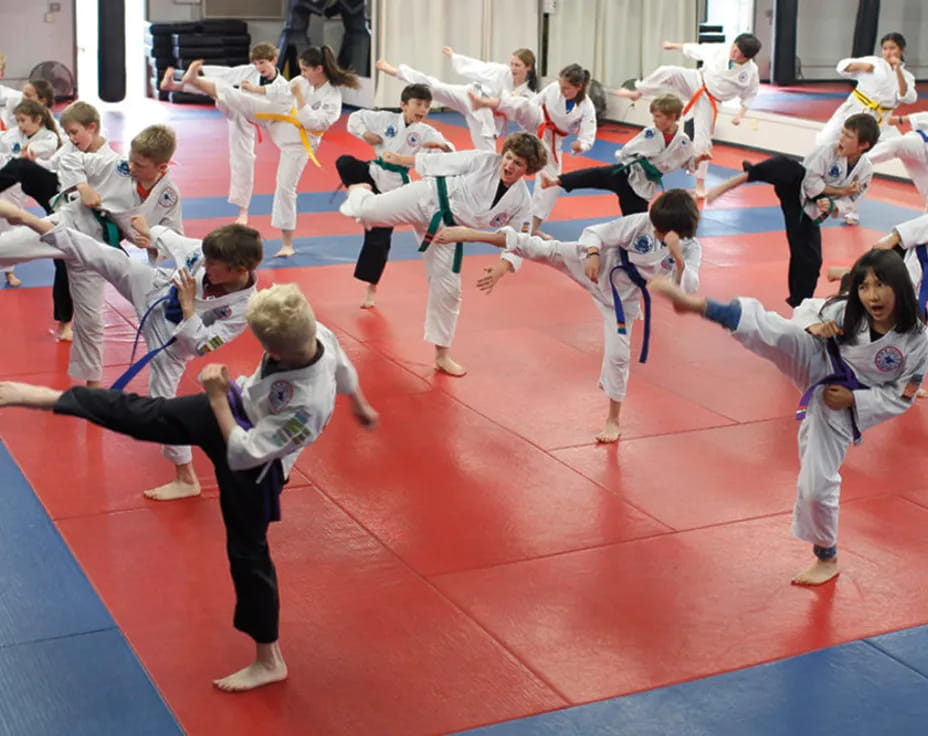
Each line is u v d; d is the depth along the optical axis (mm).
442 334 7223
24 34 19000
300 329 3408
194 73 10055
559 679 4102
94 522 5184
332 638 4324
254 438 3523
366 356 7594
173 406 3652
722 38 20547
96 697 3895
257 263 4812
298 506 5441
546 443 6285
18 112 8484
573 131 11125
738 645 4359
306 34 19703
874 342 4414
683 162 9172
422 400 6852
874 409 4516
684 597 4707
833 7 17703
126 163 5961
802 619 4559
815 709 3973
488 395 6973
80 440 6090
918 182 10438
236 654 4191
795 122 15859
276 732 3744
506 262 6277
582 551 5086
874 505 5621
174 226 6113
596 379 7324
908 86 13070
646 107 18516
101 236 6004
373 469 5879
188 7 20375
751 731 3836
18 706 3824
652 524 5363
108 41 17031
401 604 4586
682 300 4242
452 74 19750
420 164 6812
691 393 7121
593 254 5902
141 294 5086
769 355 4480
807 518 4742
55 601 4496
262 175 13898
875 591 4789
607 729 3820
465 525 5305
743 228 11906
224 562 4879
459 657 4223
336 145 16078
